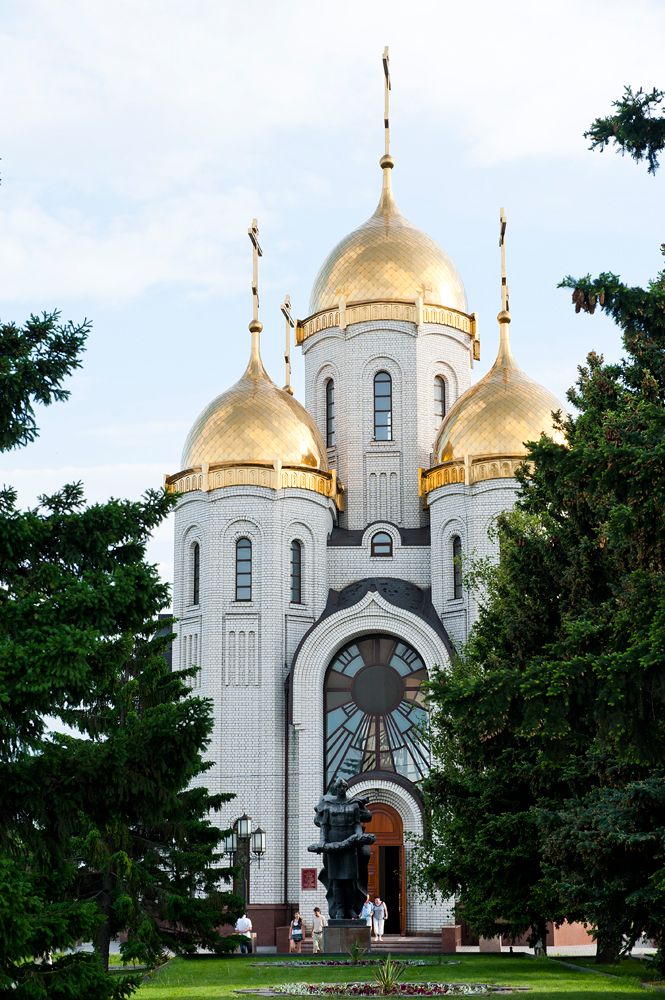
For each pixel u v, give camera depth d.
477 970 24.53
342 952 30.78
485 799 24.62
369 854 32.06
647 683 14.02
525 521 29.47
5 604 13.30
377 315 47.91
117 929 27.14
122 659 13.91
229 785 40.50
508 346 45.50
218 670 41.38
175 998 19.31
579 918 24.70
